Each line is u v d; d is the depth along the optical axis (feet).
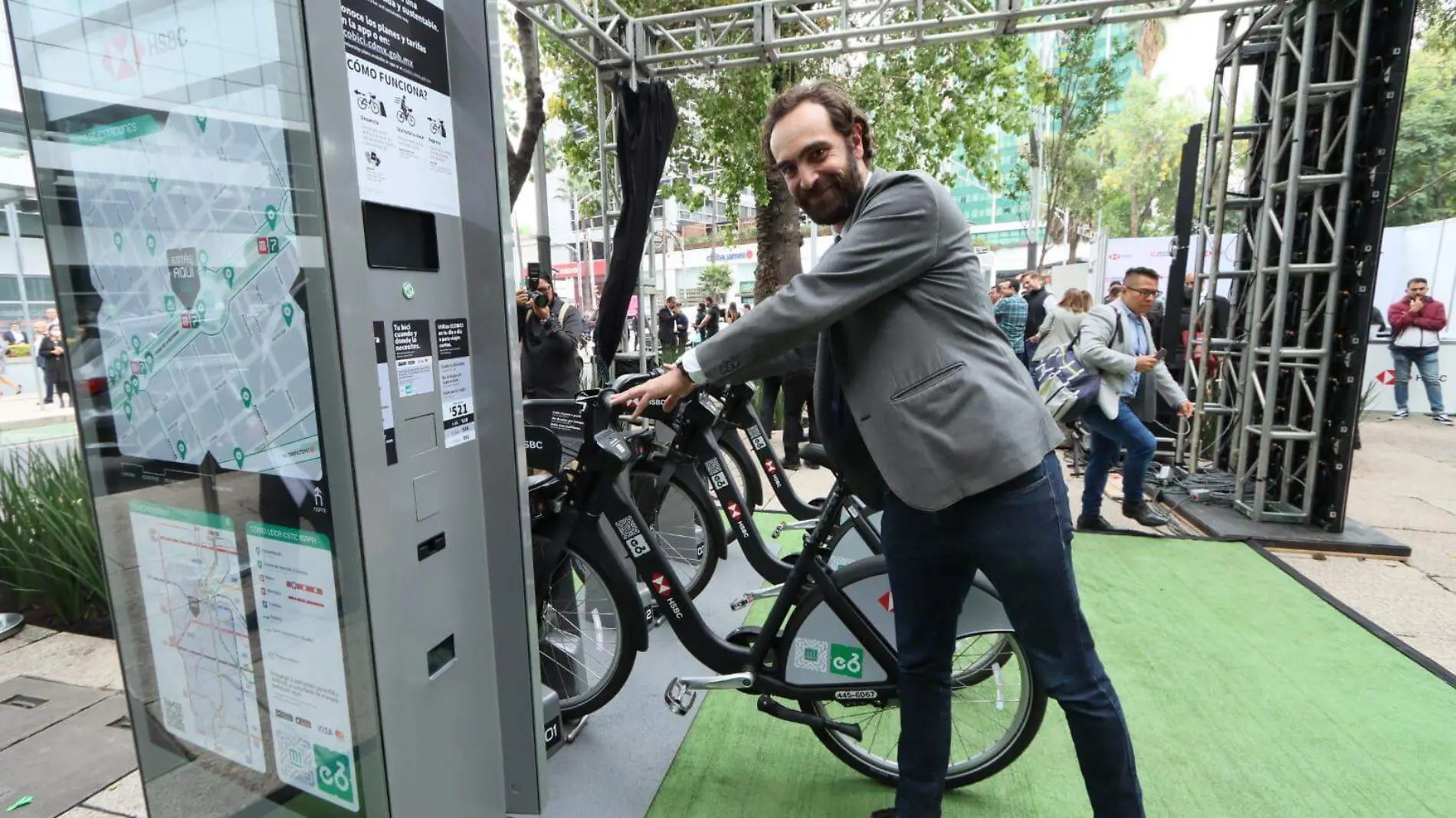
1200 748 6.59
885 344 4.43
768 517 13.74
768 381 19.76
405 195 3.66
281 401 3.54
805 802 5.99
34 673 7.91
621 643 6.52
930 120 24.07
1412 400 25.86
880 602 5.86
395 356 3.65
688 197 26.78
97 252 3.94
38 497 9.44
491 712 4.58
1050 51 47.57
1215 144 16.15
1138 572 10.77
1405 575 10.90
